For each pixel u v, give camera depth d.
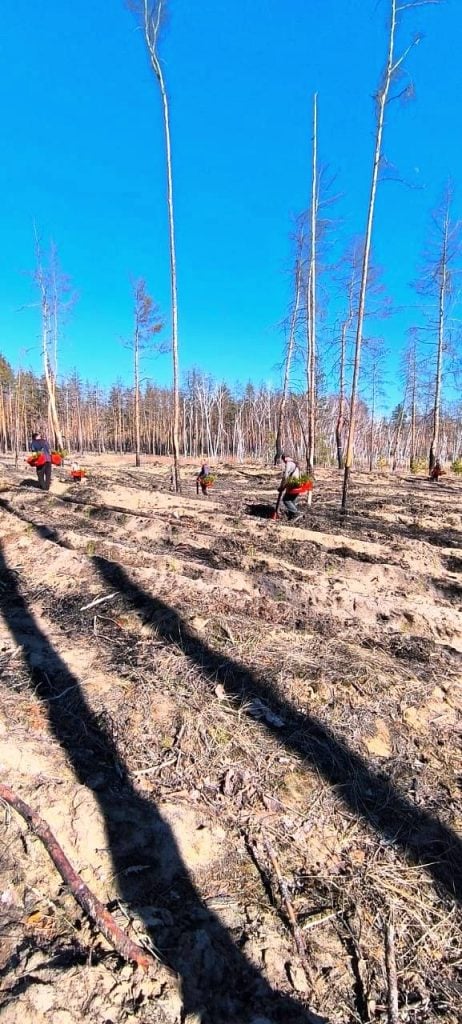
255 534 8.16
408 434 47.34
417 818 2.52
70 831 2.26
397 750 2.97
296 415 36.38
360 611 4.92
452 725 3.19
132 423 68.62
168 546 7.21
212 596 4.79
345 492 11.47
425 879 2.23
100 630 4.14
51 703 3.15
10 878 2.04
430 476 21.92
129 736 2.89
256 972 1.82
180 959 1.81
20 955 1.77
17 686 3.31
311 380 17.22
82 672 3.49
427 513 12.00
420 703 3.35
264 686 3.38
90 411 68.75
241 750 2.84
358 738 3.01
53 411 27.58
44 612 4.51
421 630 4.64
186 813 2.42
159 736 2.91
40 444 12.80
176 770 2.68
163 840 2.27
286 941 1.93
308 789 2.64
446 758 2.94
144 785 2.57
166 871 2.15
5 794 2.34
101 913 1.90
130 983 1.72
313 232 15.41
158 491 13.61
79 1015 1.62
